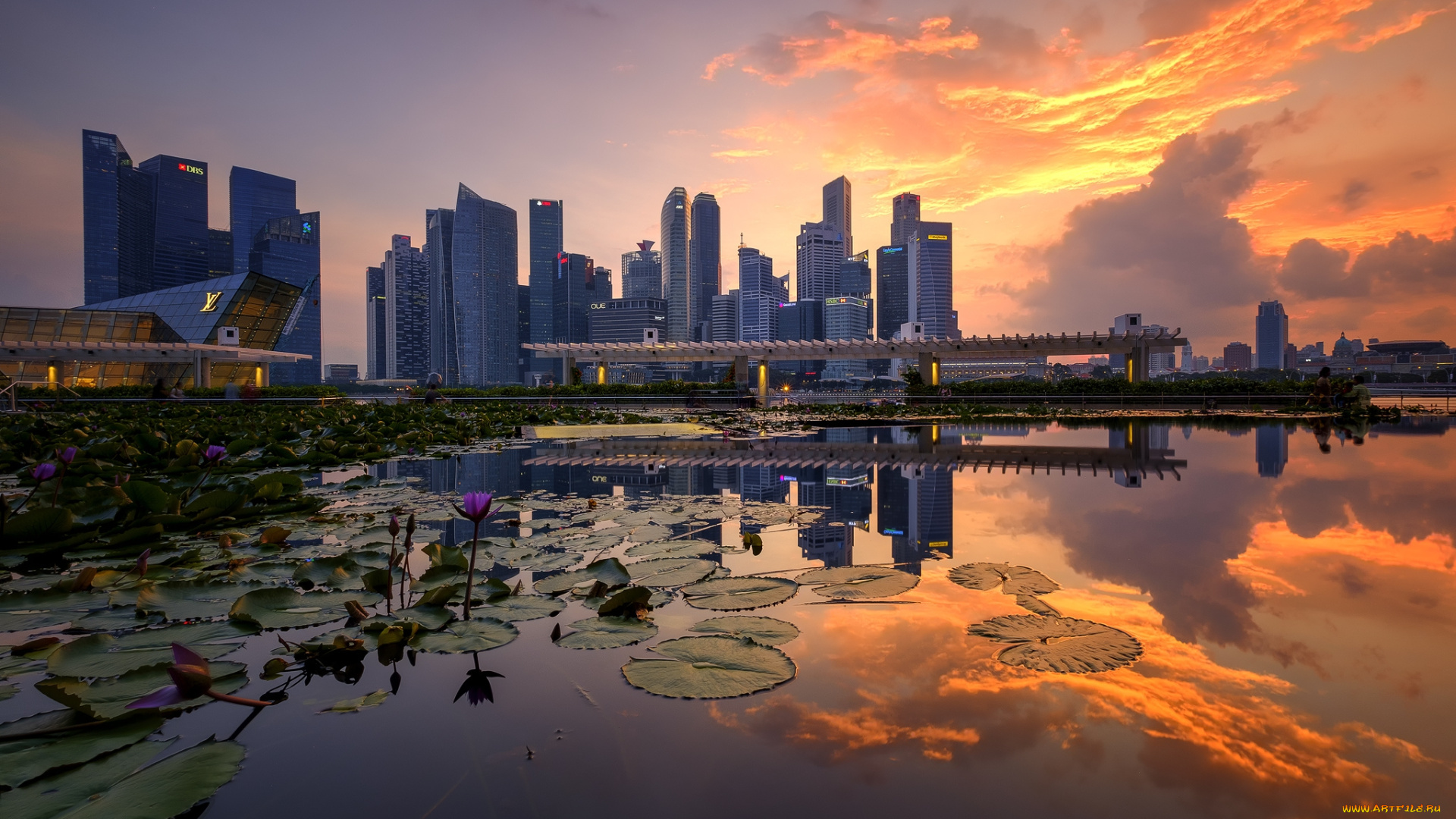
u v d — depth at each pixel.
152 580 2.49
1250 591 2.28
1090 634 1.85
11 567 2.75
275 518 3.88
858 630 1.95
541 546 3.18
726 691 1.55
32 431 6.59
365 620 2.09
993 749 1.25
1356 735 1.27
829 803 1.07
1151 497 4.41
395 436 9.45
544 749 1.29
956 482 5.27
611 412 20.52
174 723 1.41
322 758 1.27
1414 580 2.38
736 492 4.94
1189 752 1.22
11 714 1.45
